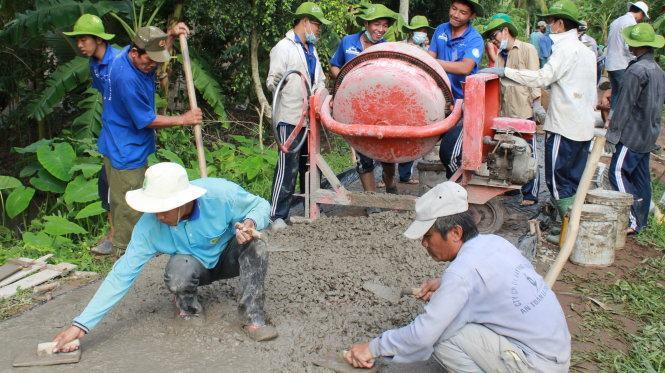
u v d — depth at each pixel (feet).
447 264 15.07
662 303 14.01
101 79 15.42
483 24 47.96
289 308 12.76
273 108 17.30
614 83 29.50
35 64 30.48
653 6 51.31
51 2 23.84
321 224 17.81
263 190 24.39
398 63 16.19
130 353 11.14
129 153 15.46
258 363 10.85
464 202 9.11
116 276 10.59
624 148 17.93
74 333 10.57
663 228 19.12
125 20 26.99
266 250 11.34
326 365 10.65
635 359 11.55
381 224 17.42
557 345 8.77
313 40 18.94
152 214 10.65
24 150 23.22
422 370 10.72
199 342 11.53
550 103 17.94
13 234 22.16
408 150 16.85
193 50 29.48
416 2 48.29
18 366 10.60
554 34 17.90
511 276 8.70
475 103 15.92
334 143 32.53
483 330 8.88
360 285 13.85
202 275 11.48
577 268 15.99
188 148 27.84
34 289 13.96
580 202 14.01
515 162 16.58
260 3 29.04
